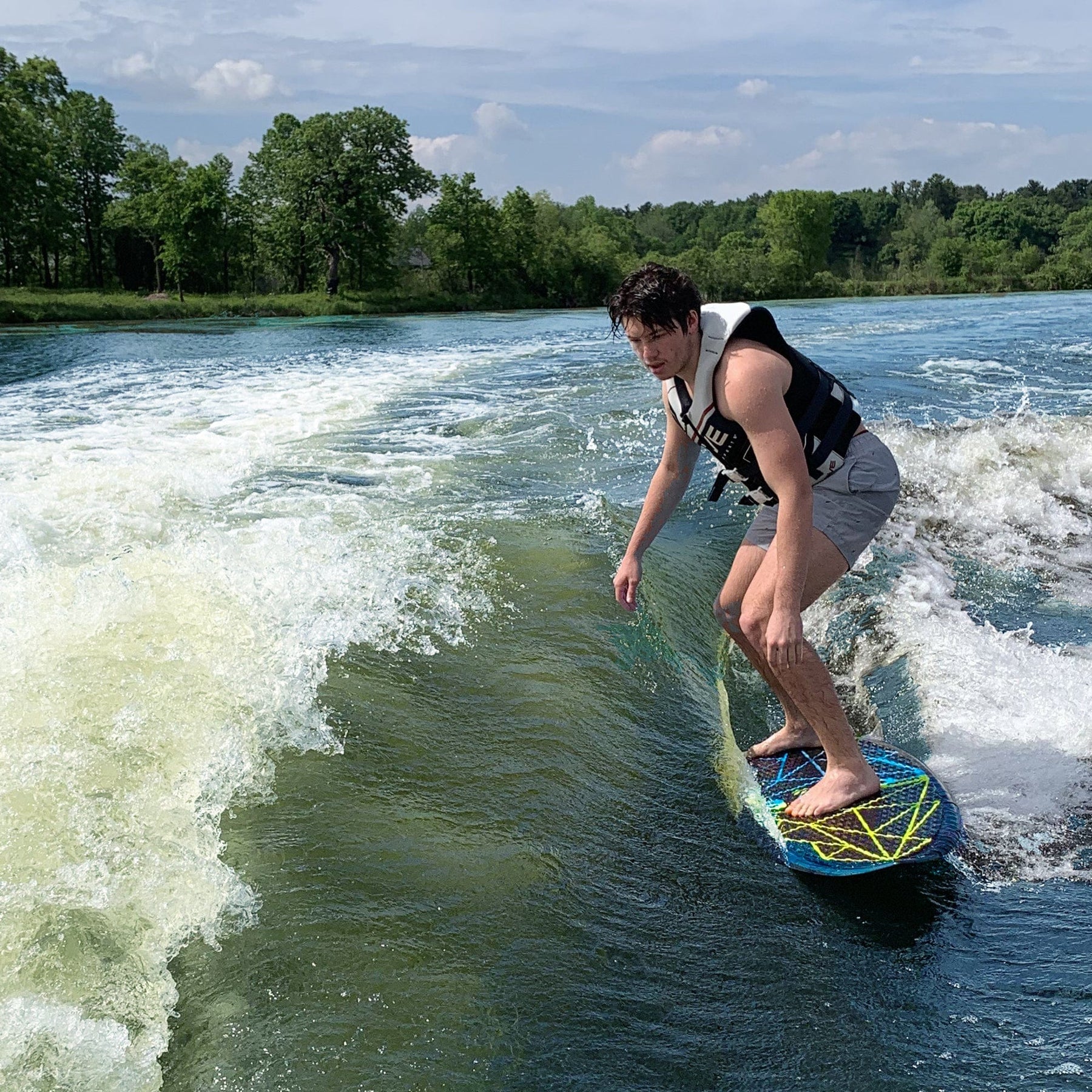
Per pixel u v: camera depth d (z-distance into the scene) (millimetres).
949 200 164625
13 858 2359
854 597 4949
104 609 3586
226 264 60719
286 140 61125
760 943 2498
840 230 141500
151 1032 2027
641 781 3197
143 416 9539
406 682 3553
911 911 2648
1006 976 2404
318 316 45594
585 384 12117
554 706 3527
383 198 59344
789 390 2820
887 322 24969
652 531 3336
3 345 21047
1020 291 73312
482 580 4531
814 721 3016
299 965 2230
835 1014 2260
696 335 2756
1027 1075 2080
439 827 2795
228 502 5852
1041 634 4676
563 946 2400
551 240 66812
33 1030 1966
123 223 58812
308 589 4121
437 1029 2109
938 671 4105
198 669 3314
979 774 3383
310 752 3061
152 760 2832
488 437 8438
